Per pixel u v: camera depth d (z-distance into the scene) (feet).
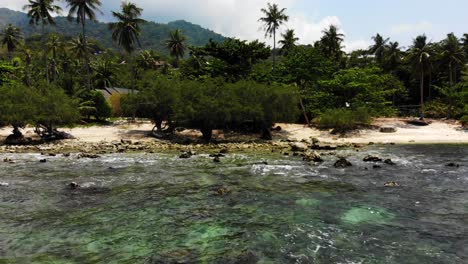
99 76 296.92
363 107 169.78
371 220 46.21
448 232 41.91
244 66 187.21
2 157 100.07
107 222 45.91
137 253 36.52
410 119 193.67
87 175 74.90
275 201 55.21
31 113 127.34
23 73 273.54
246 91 142.41
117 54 502.38
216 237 40.75
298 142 136.56
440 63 239.91
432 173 75.97
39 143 131.34
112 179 70.95
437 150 116.57
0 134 151.02
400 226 43.98
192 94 140.05
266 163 88.07
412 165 85.97
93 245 38.65
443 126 171.94
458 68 265.95
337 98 194.49
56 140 137.08
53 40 248.73
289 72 214.90
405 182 67.51
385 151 113.60
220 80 150.00
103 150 114.73
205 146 125.70
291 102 146.72
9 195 58.80
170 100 142.82
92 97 188.85
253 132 161.99
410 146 127.85
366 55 318.45
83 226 44.47
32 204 53.83
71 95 187.42
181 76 209.36
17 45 314.55
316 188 63.26
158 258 35.19
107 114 192.13
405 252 36.52
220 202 54.75
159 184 66.69
